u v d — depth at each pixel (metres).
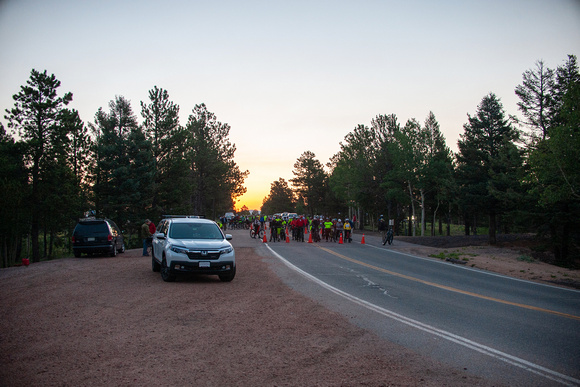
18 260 43.16
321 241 34.16
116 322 7.30
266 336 6.55
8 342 6.11
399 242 35.53
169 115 44.38
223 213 101.12
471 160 35.16
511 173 31.39
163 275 12.17
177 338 6.36
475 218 57.41
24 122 34.41
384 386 4.61
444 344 6.32
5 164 33.06
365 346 6.12
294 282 12.66
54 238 46.75
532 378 4.96
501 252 25.55
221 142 60.88
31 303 8.95
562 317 8.59
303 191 102.94
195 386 4.53
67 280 12.26
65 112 34.94
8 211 32.78
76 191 39.00
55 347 5.88
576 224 26.53
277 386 4.57
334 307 9.01
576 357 5.80
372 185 56.84
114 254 20.48
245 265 16.80
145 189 41.62
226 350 5.81
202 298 9.62
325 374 4.95
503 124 34.22
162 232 13.55
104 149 40.12
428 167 48.44
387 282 13.23
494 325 7.67
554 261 25.38
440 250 26.92
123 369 5.03
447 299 10.42
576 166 20.17
